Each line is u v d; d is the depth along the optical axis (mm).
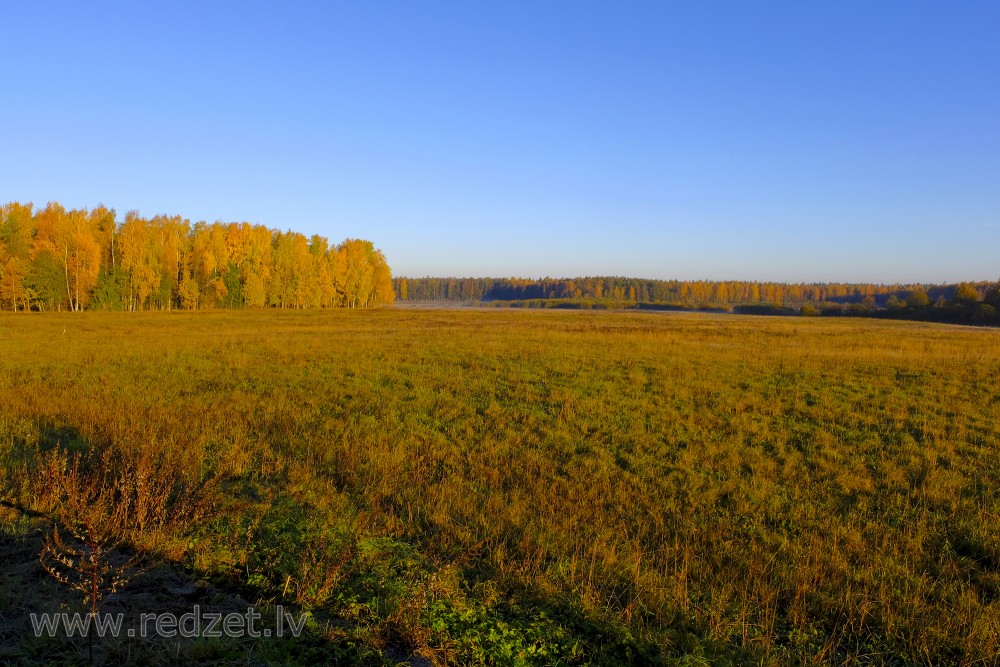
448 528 6488
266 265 86125
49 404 11445
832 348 26844
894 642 4730
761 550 6266
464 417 12078
